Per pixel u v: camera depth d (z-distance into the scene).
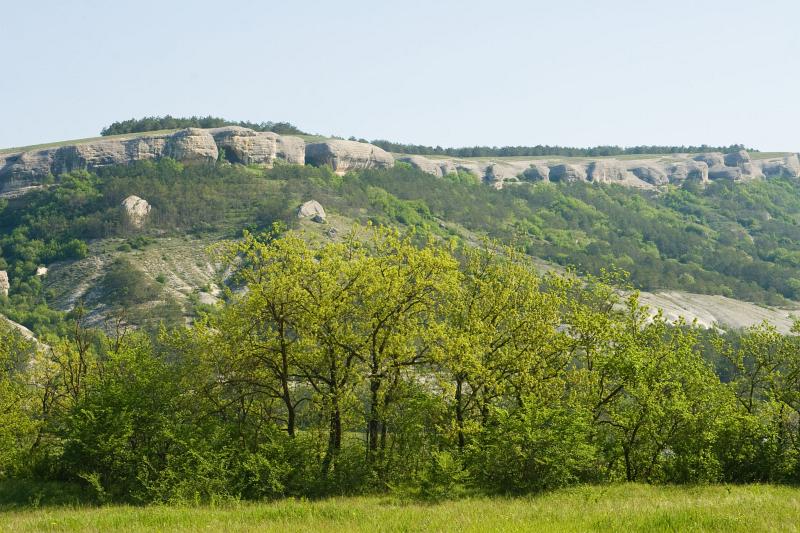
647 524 14.16
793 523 13.51
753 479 27.94
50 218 164.12
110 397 28.73
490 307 31.91
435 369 30.33
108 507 24.41
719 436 28.11
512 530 14.30
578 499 21.25
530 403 25.34
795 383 31.28
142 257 143.38
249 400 32.12
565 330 33.16
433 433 29.36
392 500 23.00
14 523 19.56
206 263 142.38
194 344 31.61
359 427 31.28
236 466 26.28
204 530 16.56
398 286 29.92
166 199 167.38
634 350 28.72
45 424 33.97
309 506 20.77
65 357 37.50
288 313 29.44
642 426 28.03
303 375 30.64
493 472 24.30
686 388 28.70
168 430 27.73
